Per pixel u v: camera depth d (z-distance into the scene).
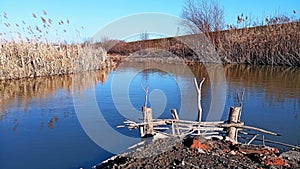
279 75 14.77
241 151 4.32
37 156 5.05
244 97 9.56
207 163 3.83
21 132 6.31
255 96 9.69
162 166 3.79
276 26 19.48
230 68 17.69
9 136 6.06
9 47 14.84
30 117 7.44
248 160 3.97
